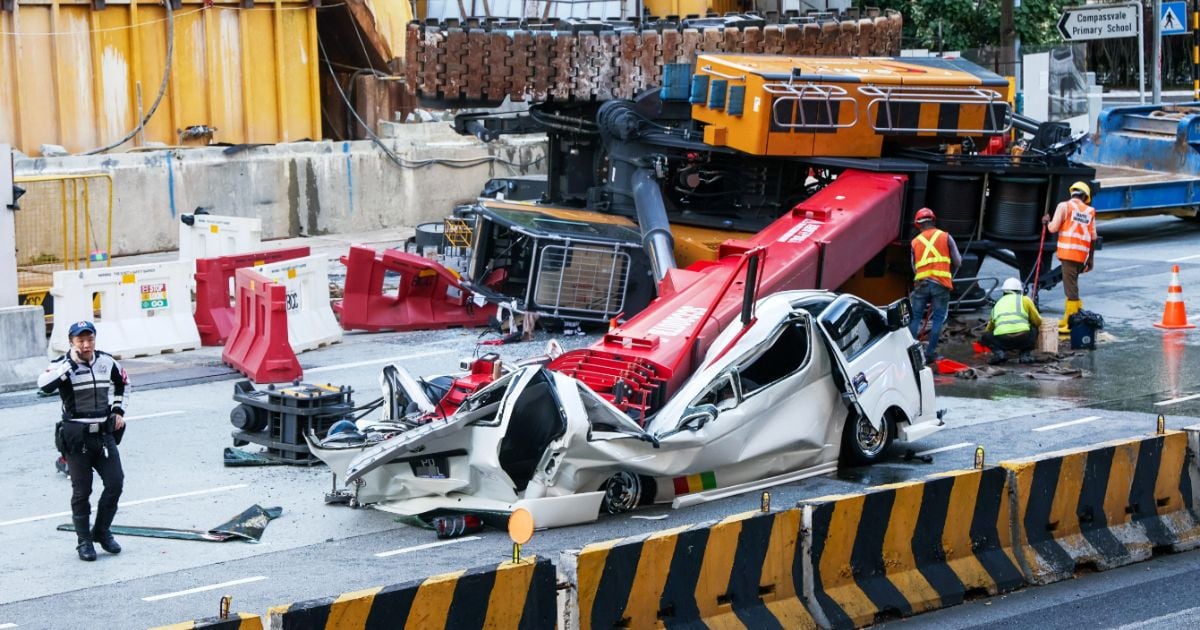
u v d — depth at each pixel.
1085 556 10.00
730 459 11.39
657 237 17.30
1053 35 37.19
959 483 9.48
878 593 9.01
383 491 11.16
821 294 12.68
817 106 17.28
